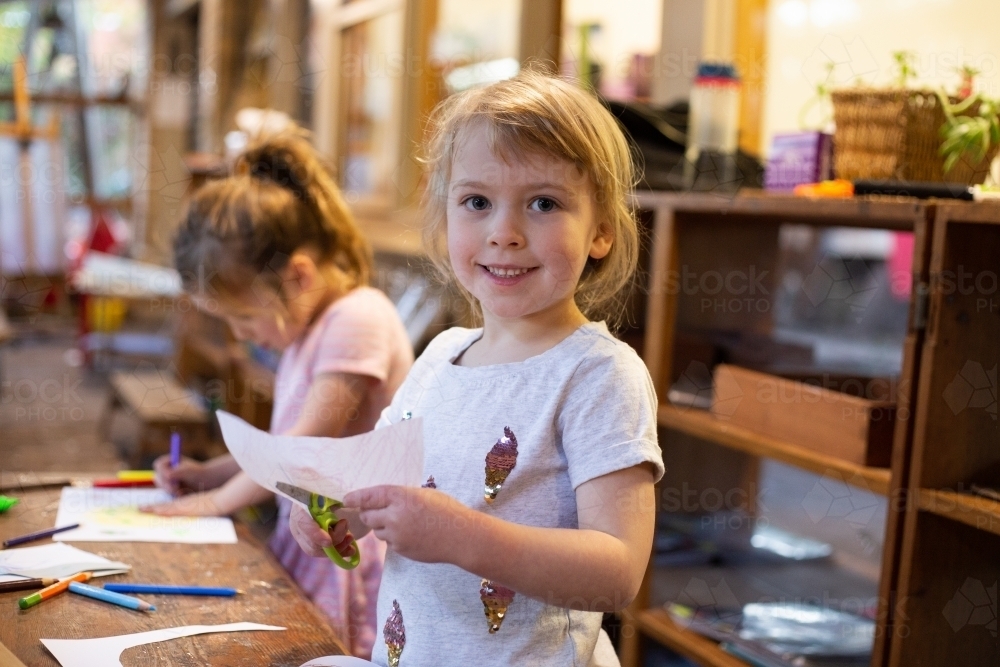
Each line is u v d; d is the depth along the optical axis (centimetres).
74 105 672
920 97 148
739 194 164
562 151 88
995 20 184
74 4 717
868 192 143
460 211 92
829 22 225
